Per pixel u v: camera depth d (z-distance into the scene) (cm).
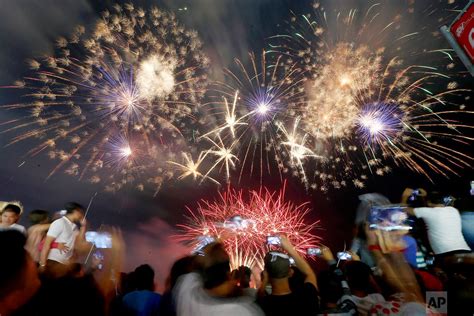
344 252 465
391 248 406
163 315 319
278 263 313
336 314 329
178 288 296
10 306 195
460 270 379
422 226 503
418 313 307
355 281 349
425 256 486
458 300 265
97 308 286
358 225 488
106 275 395
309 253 472
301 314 301
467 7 332
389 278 357
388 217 436
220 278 283
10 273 193
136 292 376
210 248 300
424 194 512
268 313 303
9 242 200
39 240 579
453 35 346
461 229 452
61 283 280
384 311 323
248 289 377
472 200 486
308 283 323
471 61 332
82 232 571
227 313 262
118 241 419
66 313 265
